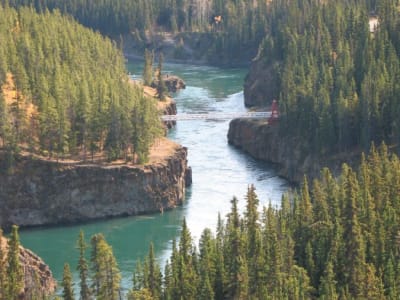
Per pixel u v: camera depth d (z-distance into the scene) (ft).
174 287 605.73
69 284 598.34
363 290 602.03
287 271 625.41
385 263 639.76
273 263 615.16
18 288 607.78
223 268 624.59
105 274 603.67
